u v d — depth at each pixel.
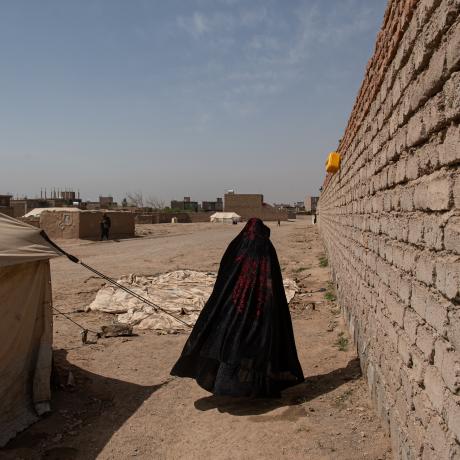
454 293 2.51
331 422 4.76
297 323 8.95
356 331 6.81
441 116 2.72
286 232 38.44
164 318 9.22
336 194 12.38
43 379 5.42
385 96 4.66
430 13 2.89
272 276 5.56
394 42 4.02
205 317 5.59
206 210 94.62
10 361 5.19
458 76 2.46
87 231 29.92
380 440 4.27
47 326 5.64
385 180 4.60
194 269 16.27
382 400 4.52
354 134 7.62
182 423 5.09
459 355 2.45
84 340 7.84
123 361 7.05
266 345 5.28
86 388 6.06
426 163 3.08
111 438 4.84
